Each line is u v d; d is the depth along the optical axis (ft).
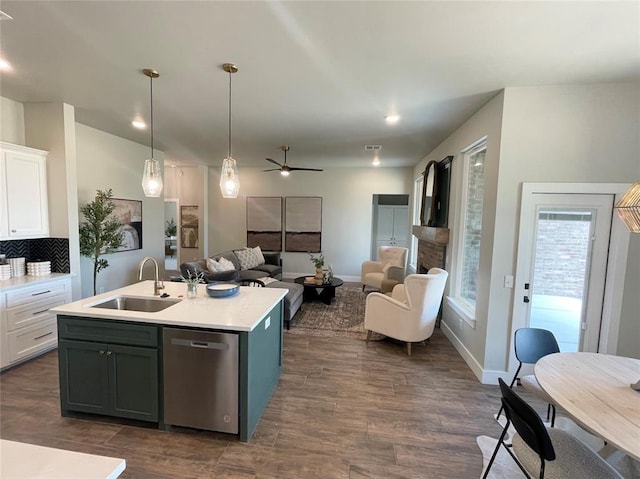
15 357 9.86
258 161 23.07
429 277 11.34
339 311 16.98
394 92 9.71
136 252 17.60
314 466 6.38
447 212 14.43
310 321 15.31
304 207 25.40
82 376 7.47
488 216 10.05
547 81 8.73
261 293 9.41
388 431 7.48
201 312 7.52
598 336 9.34
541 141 9.16
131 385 7.29
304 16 6.02
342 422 7.78
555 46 6.93
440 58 7.56
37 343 10.53
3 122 10.93
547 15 5.84
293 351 11.93
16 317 9.87
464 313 11.63
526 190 9.26
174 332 6.98
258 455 6.64
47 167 11.57
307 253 25.68
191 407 7.13
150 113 12.14
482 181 11.62
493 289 9.76
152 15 6.07
